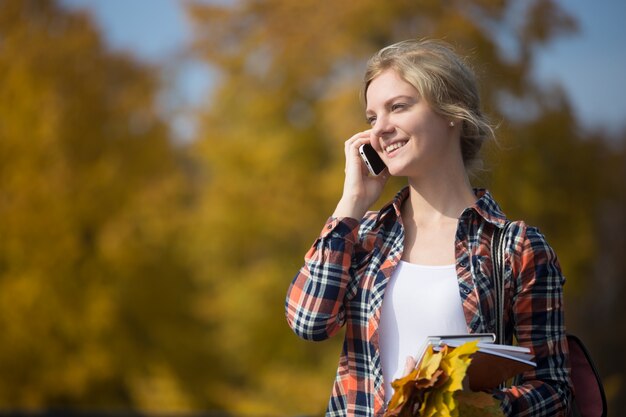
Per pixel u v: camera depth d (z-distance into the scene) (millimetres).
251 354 21797
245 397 21203
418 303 2861
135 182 22797
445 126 3002
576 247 18812
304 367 21328
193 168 24812
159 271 22719
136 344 22500
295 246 21609
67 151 22359
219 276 22234
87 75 23172
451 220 3000
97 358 21781
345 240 2984
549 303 2861
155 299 22609
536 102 18656
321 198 20406
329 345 20938
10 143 22078
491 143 3277
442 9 19031
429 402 2574
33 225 21750
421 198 3043
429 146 2961
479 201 2965
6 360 21578
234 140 21703
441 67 2988
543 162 18609
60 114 22312
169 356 22625
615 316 18391
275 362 21578
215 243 21781
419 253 2971
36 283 21578
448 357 2588
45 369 21750
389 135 2990
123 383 22406
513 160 17391
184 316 22984
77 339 21891
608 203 20359
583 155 18922
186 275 23078
